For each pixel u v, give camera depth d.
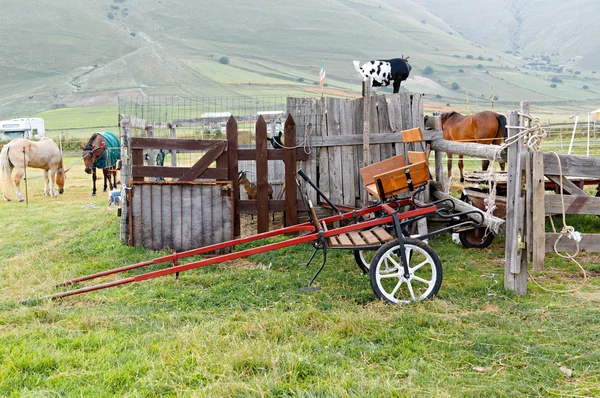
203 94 134.88
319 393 3.42
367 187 6.84
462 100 148.62
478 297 5.61
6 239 10.25
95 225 11.08
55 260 8.18
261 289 6.15
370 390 3.46
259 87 147.75
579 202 5.57
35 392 3.53
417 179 5.65
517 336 4.46
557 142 25.00
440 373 3.84
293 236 8.79
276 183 12.00
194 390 3.53
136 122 10.05
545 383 3.67
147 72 164.25
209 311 5.45
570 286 6.00
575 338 4.41
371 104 8.94
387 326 4.76
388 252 5.43
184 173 8.45
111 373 3.80
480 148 6.84
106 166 17.70
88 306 5.79
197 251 6.18
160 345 4.34
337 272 6.74
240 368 3.88
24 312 5.36
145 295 6.05
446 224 9.04
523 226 5.59
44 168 17.50
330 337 4.45
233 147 8.48
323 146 8.86
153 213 8.42
